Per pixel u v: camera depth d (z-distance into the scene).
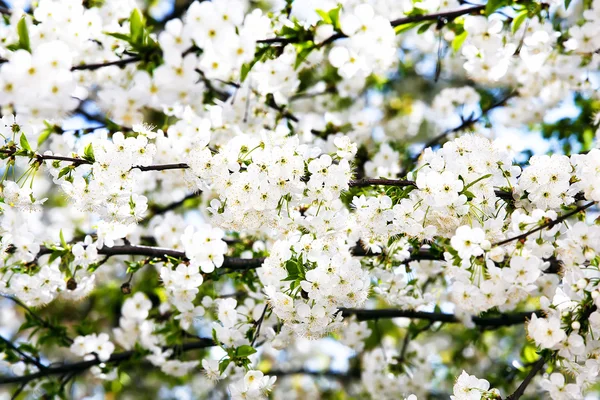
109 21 1.28
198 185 1.16
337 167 1.14
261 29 1.11
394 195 1.17
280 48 1.17
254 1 1.44
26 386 1.47
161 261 1.25
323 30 1.14
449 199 1.12
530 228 1.12
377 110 2.12
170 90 1.13
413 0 1.22
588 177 1.13
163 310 1.46
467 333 1.63
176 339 1.40
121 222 1.18
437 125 2.07
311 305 1.15
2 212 1.23
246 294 1.36
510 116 1.57
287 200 1.14
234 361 1.19
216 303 1.31
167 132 1.29
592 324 1.11
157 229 1.44
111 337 1.92
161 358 1.43
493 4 1.17
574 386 1.14
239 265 1.27
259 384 1.18
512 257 1.10
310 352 2.29
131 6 1.28
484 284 1.11
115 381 1.50
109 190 1.15
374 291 1.31
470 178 1.13
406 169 1.46
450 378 1.82
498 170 1.14
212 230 1.19
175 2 1.72
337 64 1.16
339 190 1.14
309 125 1.44
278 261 1.15
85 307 1.91
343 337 1.43
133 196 1.17
